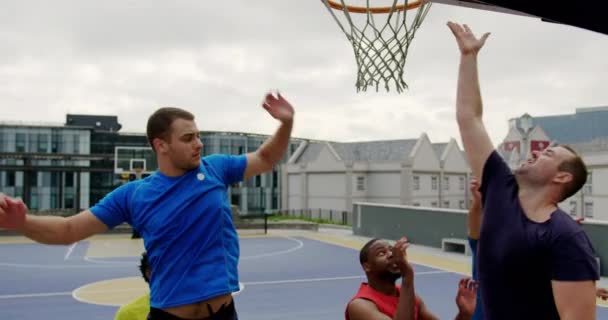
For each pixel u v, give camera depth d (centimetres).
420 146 3925
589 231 1330
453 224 1747
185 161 231
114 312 971
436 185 4050
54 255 1709
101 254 1736
